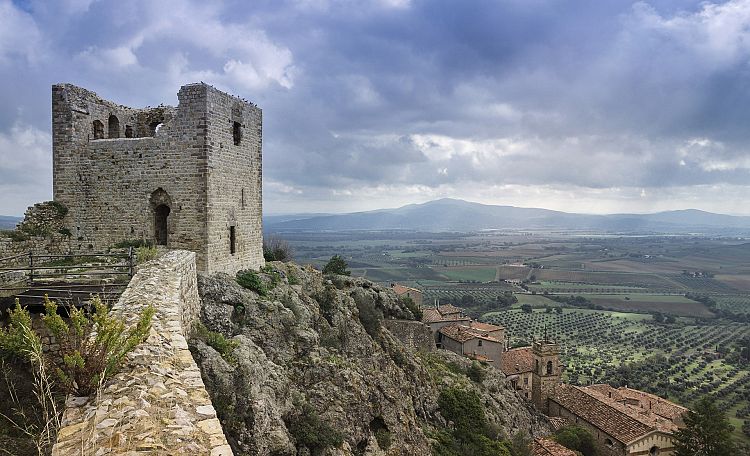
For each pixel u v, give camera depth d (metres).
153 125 39.91
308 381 31.56
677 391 109.19
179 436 7.94
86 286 20.19
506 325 177.25
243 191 36.31
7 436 13.43
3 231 31.48
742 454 64.25
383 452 33.31
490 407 56.84
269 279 37.66
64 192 34.12
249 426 20.70
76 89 34.12
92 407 8.83
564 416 68.62
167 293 16.92
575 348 157.25
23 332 10.55
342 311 44.12
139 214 32.94
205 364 20.33
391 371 44.31
